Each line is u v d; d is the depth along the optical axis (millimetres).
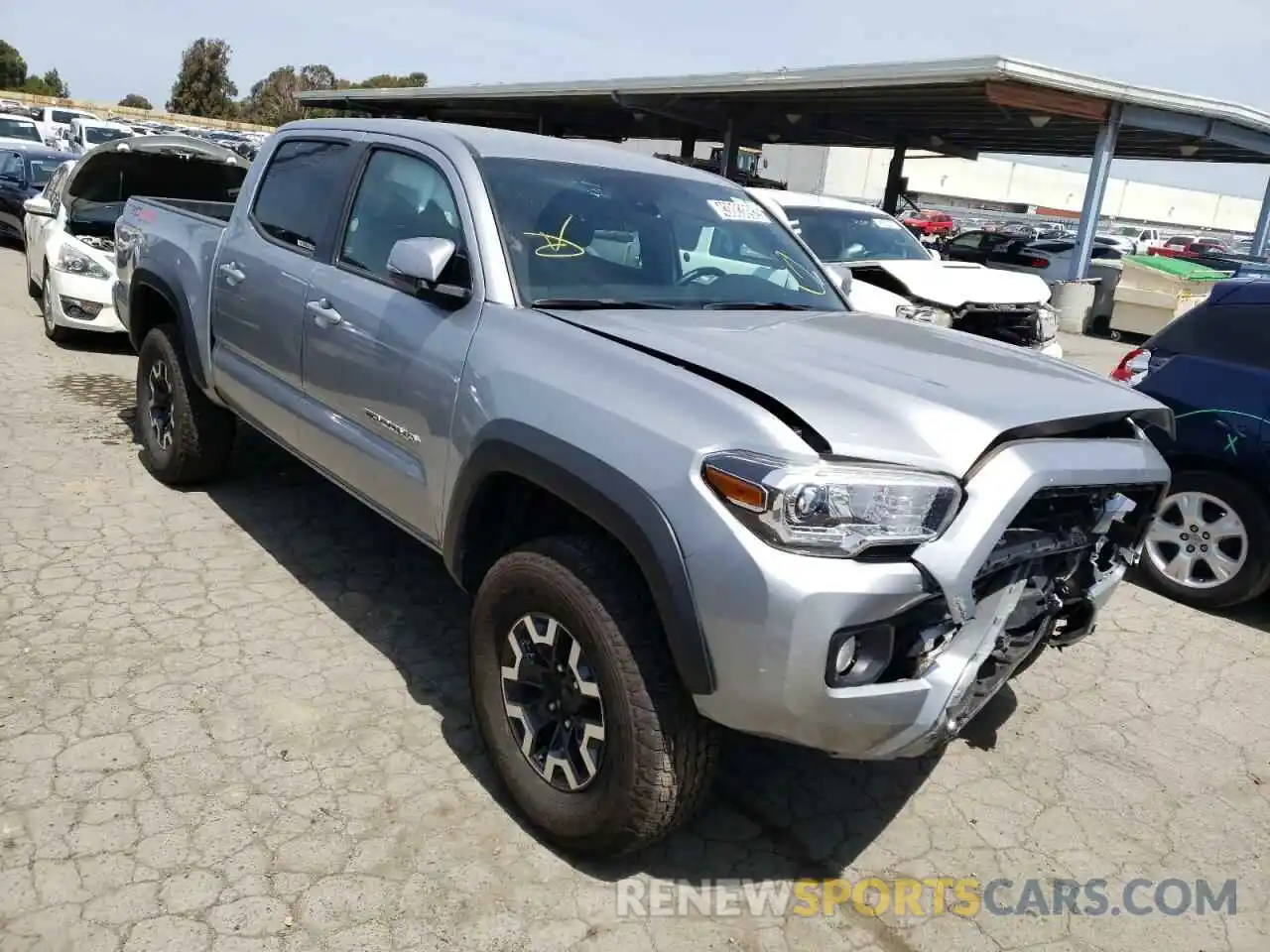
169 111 78875
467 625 4168
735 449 2377
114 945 2400
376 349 3480
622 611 2574
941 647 2514
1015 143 22359
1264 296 5039
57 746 3104
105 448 5922
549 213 3490
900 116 19469
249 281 4320
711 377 2645
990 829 3221
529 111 26422
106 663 3594
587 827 2705
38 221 9469
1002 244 20719
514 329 3039
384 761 3201
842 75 15195
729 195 4316
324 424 3826
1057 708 4035
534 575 2754
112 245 8445
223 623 3979
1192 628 4934
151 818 2830
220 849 2740
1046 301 8773
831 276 4340
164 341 5074
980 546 2381
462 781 3141
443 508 3211
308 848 2781
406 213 3668
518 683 2932
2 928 2414
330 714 3430
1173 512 5270
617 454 2547
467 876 2744
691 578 2379
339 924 2533
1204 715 4074
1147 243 37344
